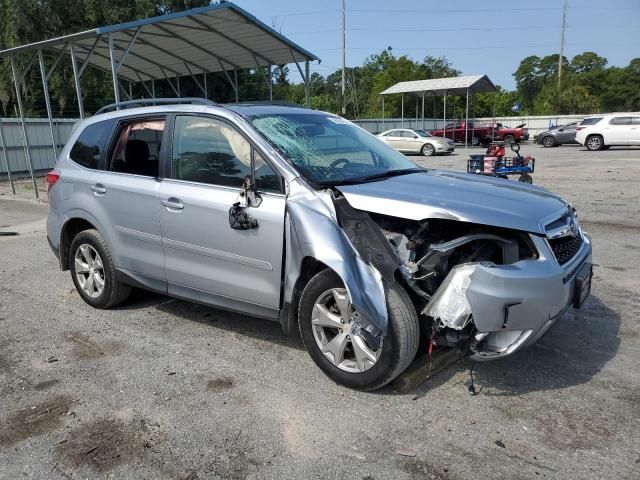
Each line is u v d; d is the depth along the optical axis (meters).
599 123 26.59
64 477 2.83
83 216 5.12
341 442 3.08
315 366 4.01
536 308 3.23
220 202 4.05
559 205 3.76
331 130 4.66
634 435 3.10
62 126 20.92
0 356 4.28
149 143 4.67
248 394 3.62
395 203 3.51
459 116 55.56
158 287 4.66
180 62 17.12
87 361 4.17
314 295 3.65
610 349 4.23
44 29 27.19
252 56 16.48
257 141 3.96
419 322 3.51
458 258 3.53
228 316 5.07
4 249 8.13
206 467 2.89
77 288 5.43
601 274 6.18
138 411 3.44
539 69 83.81
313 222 3.51
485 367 3.94
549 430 3.16
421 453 2.97
